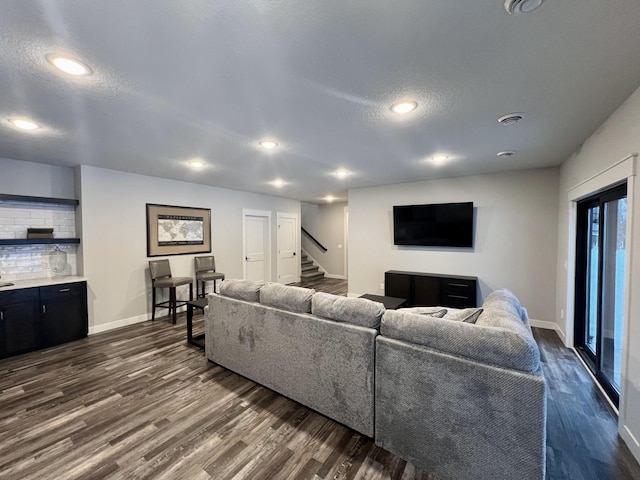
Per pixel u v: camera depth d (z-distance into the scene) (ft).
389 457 5.91
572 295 11.10
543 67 5.29
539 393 4.49
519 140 9.35
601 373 8.63
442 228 15.75
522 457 4.63
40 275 12.32
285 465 5.71
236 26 4.19
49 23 4.07
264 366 8.36
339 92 6.21
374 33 4.36
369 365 6.26
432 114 7.34
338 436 6.52
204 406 7.62
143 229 14.75
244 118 7.56
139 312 14.64
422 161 12.15
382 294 18.11
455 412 5.20
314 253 29.63
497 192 14.52
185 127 8.14
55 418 7.13
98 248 13.12
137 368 9.72
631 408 6.10
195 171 13.84
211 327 10.00
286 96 6.39
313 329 7.20
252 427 6.81
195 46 4.65
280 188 19.17
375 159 11.76
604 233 8.61
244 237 20.30
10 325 10.45
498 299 7.22
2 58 4.89
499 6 3.80
